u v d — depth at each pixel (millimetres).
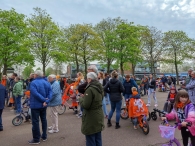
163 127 3281
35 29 23312
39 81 4855
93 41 28406
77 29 29141
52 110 5688
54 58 24719
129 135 5359
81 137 5223
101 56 29641
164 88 20031
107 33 28328
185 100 3256
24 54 21516
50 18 25188
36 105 4668
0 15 20906
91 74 3596
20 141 4969
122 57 27578
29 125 6574
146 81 16203
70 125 6496
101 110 3643
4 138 5219
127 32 27562
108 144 4688
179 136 5262
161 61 33281
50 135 5406
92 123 3496
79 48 29234
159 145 4582
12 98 9758
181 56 34188
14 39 20750
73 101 8414
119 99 5953
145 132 5387
